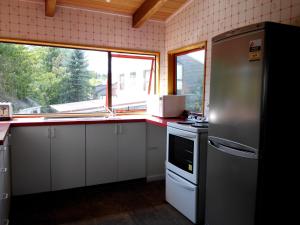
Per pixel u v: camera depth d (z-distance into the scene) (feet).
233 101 5.96
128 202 9.46
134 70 12.98
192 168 7.85
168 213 8.61
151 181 11.71
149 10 10.36
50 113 11.32
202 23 10.38
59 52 11.27
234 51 5.89
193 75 11.64
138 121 11.12
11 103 10.50
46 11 10.12
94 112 12.23
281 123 5.53
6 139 7.18
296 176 5.91
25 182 9.32
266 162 5.42
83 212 8.64
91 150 10.33
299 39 5.63
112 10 11.57
